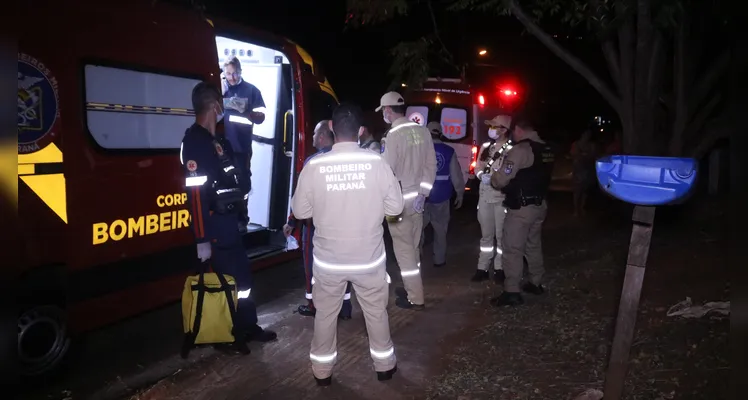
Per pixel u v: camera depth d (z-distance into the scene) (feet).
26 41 14.35
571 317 18.49
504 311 19.54
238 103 23.15
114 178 16.70
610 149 40.40
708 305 17.42
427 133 19.76
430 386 14.66
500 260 23.31
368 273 14.23
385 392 14.49
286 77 25.72
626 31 23.39
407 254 19.97
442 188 25.22
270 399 14.30
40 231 14.73
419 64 23.35
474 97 42.75
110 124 16.62
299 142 25.36
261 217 25.93
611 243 28.78
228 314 16.43
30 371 15.07
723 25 22.84
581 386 14.07
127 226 17.12
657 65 22.49
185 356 16.46
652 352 15.06
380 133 41.70
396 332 18.24
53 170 15.01
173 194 18.71
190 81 19.40
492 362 15.70
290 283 25.30
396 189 14.23
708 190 37.91
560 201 48.37
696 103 24.76
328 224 14.06
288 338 18.15
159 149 18.24
